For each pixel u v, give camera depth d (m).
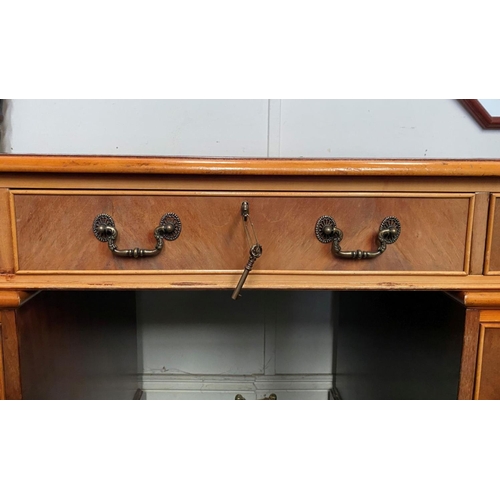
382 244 0.46
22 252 0.46
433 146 0.89
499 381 0.49
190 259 0.47
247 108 0.87
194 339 0.98
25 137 0.85
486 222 0.47
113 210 0.46
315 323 0.99
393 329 0.67
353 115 0.88
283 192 0.46
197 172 0.44
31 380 0.48
